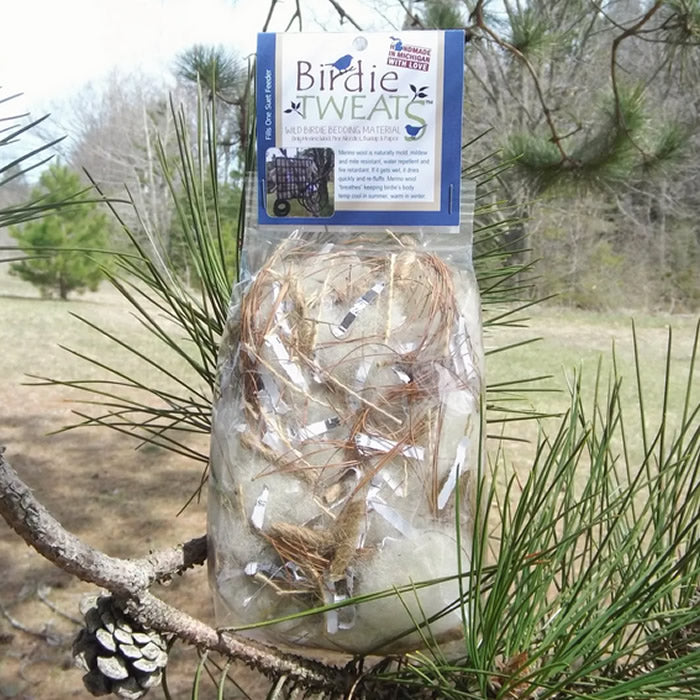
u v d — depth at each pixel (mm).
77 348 4617
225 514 388
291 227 439
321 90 432
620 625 359
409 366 393
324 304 408
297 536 371
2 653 1901
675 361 3848
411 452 380
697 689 349
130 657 351
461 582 350
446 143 432
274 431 385
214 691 1698
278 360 395
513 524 379
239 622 387
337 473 377
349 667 410
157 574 378
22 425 3430
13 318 5441
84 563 330
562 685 354
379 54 430
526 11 1762
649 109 1725
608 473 421
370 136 433
